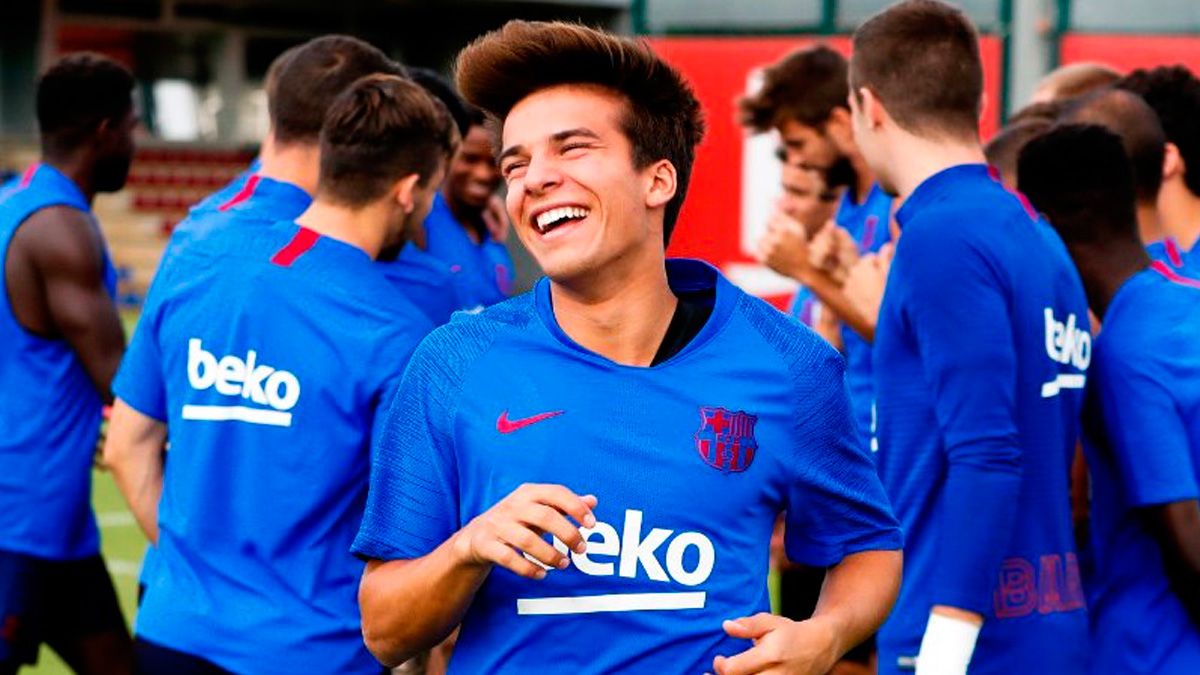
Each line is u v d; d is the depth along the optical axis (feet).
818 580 20.67
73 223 18.42
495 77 9.86
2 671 18.76
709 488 9.64
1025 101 44.60
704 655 9.61
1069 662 14.28
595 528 9.53
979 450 13.53
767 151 42.96
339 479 14.30
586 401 9.66
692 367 9.80
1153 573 14.56
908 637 14.62
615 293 9.78
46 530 18.71
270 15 131.95
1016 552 14.03
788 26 47.67
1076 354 14.39
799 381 9.93
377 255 15.58
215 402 14.46
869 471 10.41
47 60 123.54
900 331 14.30
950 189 14.19
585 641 9.56
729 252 43.62
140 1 129.08
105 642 19.52
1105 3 45.98
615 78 9.75
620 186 9.65
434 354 10.00
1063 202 14.98
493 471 9.64
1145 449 14.11
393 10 128.98
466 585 9.30
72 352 18.78
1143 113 15.87
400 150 14.73
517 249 49.29
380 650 9.98
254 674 14.16
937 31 14.52
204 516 14.44
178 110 131.85
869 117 14.87
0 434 18.56
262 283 14.43
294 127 15.92
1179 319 14.24
